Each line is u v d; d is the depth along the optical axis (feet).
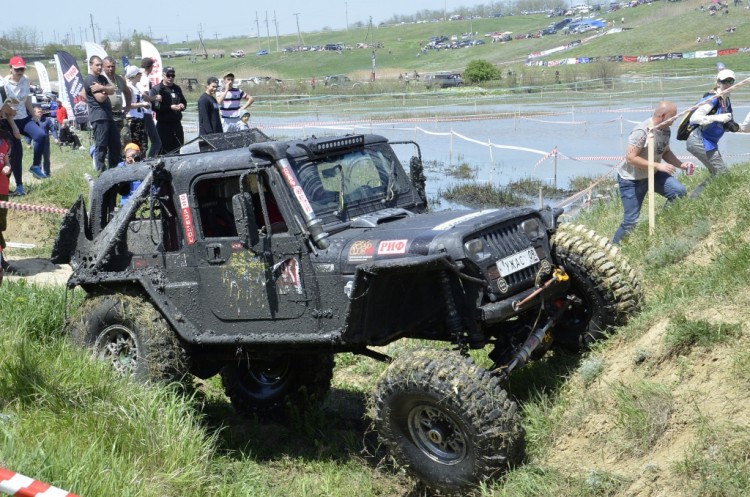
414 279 19.35
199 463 18.58
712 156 33.06
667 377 17.69
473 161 74.79
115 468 16.44
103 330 22.38
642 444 16.52
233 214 20.85
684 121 33.32
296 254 19.65
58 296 27.12
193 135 93.35
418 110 135.85
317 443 22.11
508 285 18.63
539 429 18.60
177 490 17.15
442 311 19.60
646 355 18.47
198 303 21.24
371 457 21.43
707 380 16.87
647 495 15.25
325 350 20.26
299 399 24.38
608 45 349.41
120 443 18.04
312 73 433.07
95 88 41.39
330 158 20.86
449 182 63.87
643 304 20.61
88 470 15.89
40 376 20.04
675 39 325.21
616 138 82.28
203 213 21.20
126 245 22.43
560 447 17.95
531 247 19.63
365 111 137.80
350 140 21.33
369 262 18.74
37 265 38.83
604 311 20.44
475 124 105.09
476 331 18.44
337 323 19.35
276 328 20.25
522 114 112.88
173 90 44.62
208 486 17.99
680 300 19.99
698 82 149.48
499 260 18.65
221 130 45.09
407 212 21.63
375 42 628.28
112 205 23.24
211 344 20.99
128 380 21.03
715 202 27.30
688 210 28.14
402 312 19.79
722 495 14.23
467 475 17.39
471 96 167.43
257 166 19.95
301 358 24.13
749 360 16.38
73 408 19.25
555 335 21.38
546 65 298.76
